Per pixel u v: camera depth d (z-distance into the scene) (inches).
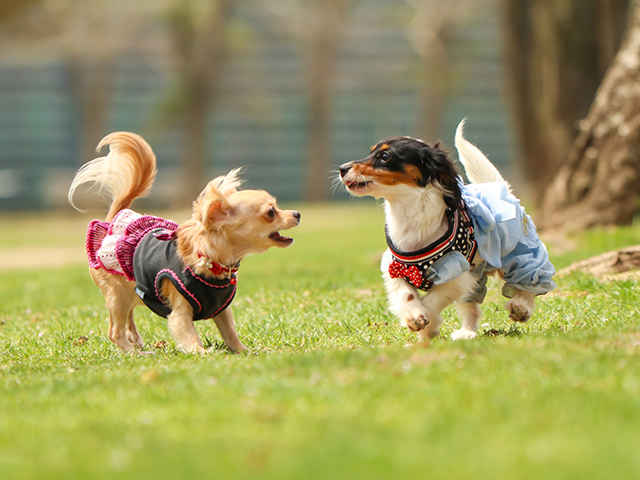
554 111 700.0
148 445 151.0
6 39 1535.4
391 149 244.8
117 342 291.3
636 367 192.2
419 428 152.0
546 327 281.3
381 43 2085.4
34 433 164.9
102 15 1705.2
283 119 2111.2
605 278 374.6
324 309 353.7
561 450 136.9
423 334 261.7
